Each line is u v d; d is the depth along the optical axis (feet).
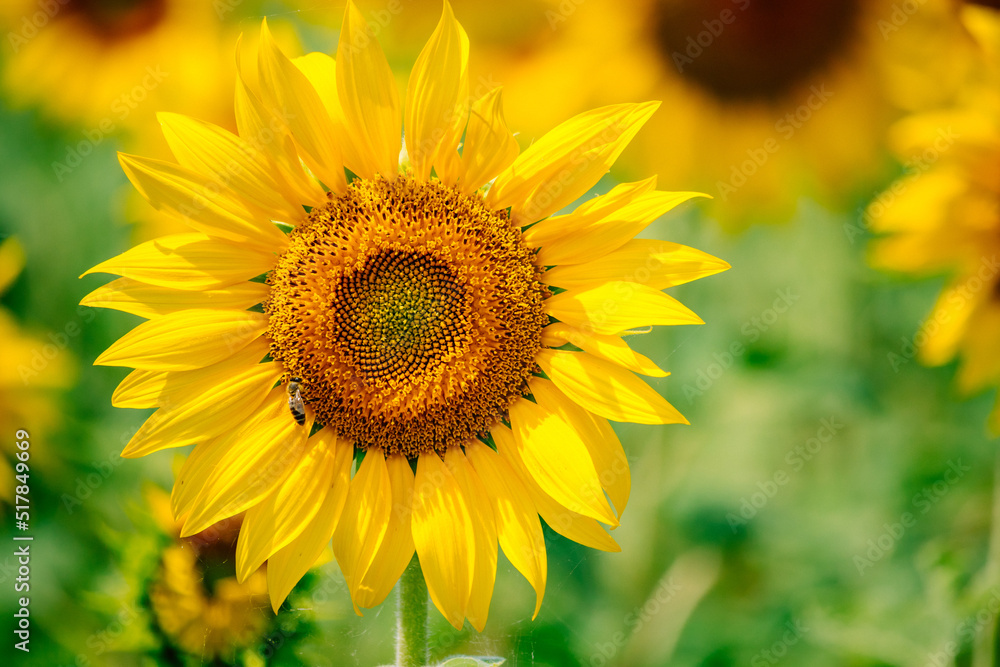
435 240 2.98
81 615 3.31
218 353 2.97
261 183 2.96
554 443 2.99
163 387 2.97
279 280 2.98
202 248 2.96
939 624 3.39
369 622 3.28
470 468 3.01
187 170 2.95
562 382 2.98
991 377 3.25
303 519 2.98
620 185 2.97
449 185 2.99
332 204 2.99
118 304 2.96
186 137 2.94
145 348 2.95
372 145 2.97
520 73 3.21
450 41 2.95
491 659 3.03
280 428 3.00
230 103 3.38
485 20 3.17
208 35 3.37
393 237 2.98
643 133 3.28
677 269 2.96
